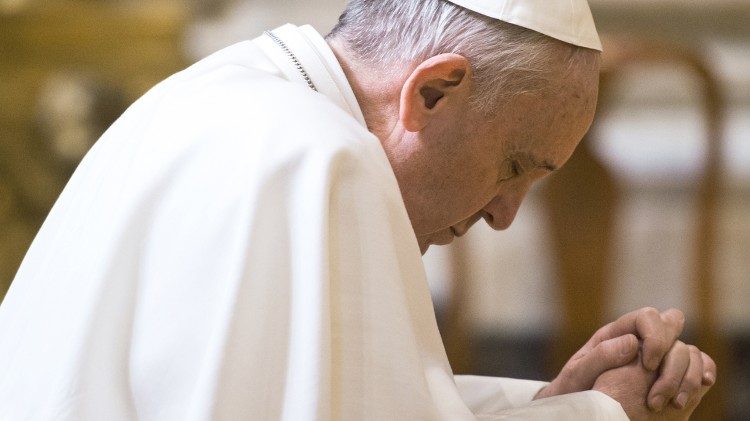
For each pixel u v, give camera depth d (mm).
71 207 3645
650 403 3828
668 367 3844
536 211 9188
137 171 3396
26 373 3328
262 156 3197
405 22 3662
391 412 3090
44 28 11305
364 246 3160
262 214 3129
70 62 11445
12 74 11242
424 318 3305
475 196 3736
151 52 11641
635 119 11586
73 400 3131
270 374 3029
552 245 8555
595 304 8539
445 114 3596
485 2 3584
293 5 12430
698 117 11531
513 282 10023
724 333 9977
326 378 2998
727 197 10539
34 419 3207
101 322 3203
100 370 3160
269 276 3086
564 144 3738
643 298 10062
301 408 2980
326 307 3037
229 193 3184
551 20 3607
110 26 11484
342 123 3338
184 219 3227
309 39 3799
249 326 3049
